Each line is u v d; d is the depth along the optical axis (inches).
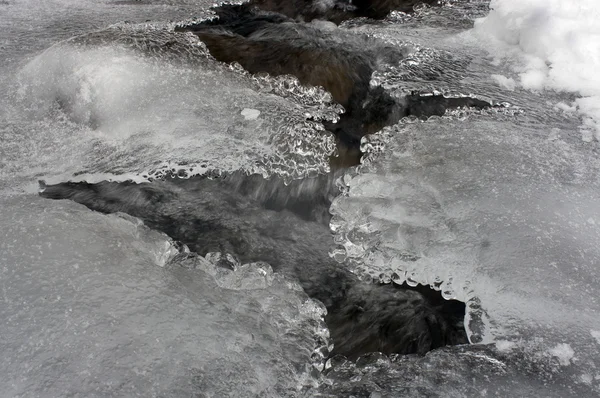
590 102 185.6
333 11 275.9
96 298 111.0
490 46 222.5
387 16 260.2
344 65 207.5
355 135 182.4
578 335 110.7
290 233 152.0
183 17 259.0
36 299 109.8
